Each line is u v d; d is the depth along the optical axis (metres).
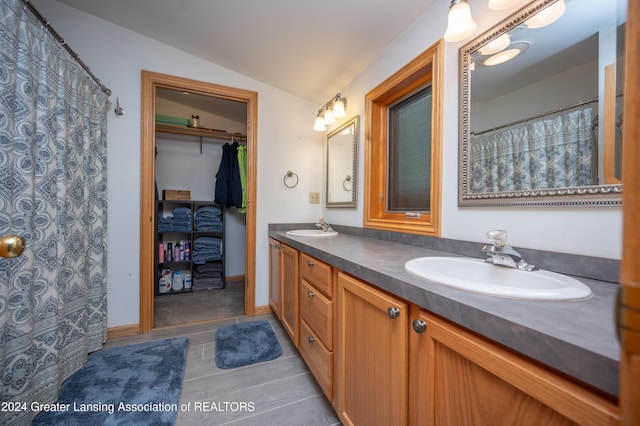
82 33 1.81
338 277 1.12
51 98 1.23
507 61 0.99
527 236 0.91
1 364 0.98
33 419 1.13
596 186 0.74
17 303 1.05
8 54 1.00
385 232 1.66
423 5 1.32
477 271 0.97
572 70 0.81
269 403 1.28
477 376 0.55
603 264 0.72
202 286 3.09
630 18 0.26
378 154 1.86
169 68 2.05
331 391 1.16
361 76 1.95
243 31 1.73
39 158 1.17
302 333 1.55
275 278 2.17
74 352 1.47
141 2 1.63
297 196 2.51
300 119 2.52
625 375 0.24
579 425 0.38
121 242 1.93
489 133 1.05
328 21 1.52
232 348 1.76
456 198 1.19
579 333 0.41
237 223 3.52
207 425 1.14
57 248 1.27
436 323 0.63
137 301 1.98
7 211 0.99
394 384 0.77
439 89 1.26
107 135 1.88
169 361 1.60
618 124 0.72
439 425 0.64
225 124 3.46
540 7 0.88
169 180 3.20
